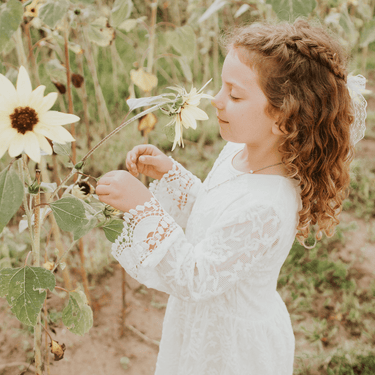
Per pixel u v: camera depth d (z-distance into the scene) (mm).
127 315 2256
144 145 1249
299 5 1414
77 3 1513
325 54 896
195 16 2584
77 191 917
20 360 1952
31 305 812
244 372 1084
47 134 638
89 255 2568
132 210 880
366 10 2447
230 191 1028
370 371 1881
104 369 1955
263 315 1086
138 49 3369
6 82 616
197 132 3891
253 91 899
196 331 1104
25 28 1673
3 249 1966
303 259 2578
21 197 681
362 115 1144
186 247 921
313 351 2035
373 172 3412
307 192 979
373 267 2559
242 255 926
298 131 922
